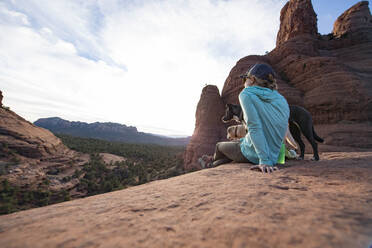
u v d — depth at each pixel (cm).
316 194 109
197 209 100
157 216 94
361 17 4147
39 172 4422
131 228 80
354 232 60
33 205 3241
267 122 242
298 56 3064
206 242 65
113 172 5234
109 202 128
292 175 176
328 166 215
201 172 230
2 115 5550
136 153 8788
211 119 3819
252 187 136
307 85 2706
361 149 1795
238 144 303
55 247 65
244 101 248
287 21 4650
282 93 2638
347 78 2306
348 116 2155
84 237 73
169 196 131
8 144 4838
